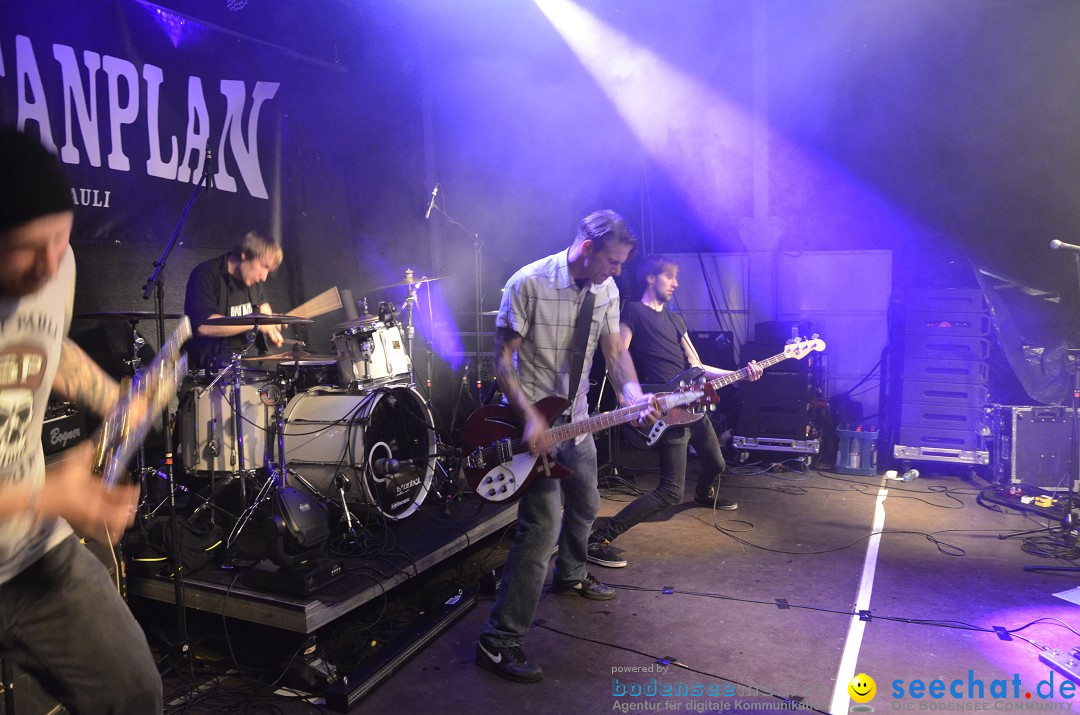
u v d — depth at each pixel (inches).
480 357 243.0
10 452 53.1
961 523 181.5
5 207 46.8
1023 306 233.0
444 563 157.2
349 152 243.1
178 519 126.3
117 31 165.9
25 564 56.2
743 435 242.4
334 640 121.5
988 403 226.1
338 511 144.1
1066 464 205.6
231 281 160.2
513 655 108.3
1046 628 122.1
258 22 206.5
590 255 106.0
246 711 102.0
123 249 168.4
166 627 126.6
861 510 193.8
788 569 150.6
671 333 170.6
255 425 141.6
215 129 191.0
